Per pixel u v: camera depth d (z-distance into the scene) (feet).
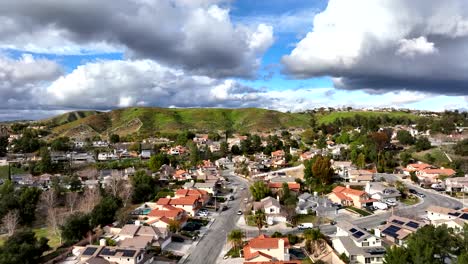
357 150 587.68
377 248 242.37
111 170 568.82
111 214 324.80
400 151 633.20
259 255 234.99
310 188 459.32
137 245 253.24
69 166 595.88
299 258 246.88
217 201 420.77
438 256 206.80
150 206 384.68
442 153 590.96
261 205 359.46
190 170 577.43
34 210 368.48
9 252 233.76
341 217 349.20
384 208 372.58
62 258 254.47
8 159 623.36
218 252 264.11
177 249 271.28
